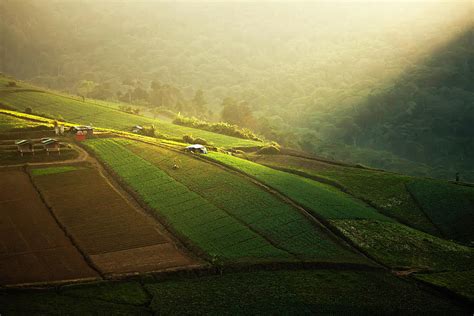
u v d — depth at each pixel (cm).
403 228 9825
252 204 9419
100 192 9119
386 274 7706
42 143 10819
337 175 13738
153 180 10056
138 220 8200
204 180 10381
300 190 10650
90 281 6278
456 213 11231
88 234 7512
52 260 6662
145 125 18538
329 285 7069
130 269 6706
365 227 9344
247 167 11688
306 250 7994
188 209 8862
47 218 7888
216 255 7381
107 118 18975
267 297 6556
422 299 6962
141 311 5903
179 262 7088
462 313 6669
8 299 5700
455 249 9138
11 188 8900
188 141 15062
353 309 6456
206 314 6016
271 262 7419
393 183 12912
